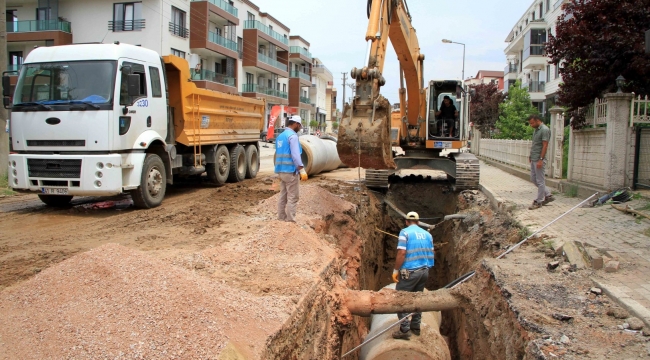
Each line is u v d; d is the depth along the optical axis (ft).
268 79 162.50
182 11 111.04
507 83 167.32
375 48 27.89
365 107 26.86
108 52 31.94
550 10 126.31
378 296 21.57
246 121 52.29
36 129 31.27
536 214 30.04
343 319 20.39
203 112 41.98
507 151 69.67
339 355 20.17
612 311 15.94
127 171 32.07
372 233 40.68
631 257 21.01
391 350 22.02
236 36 138.00
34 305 12.88
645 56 32.04
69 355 10.67
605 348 13.87
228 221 28.91
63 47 32.81
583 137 37.35
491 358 18.51
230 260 19.53
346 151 26.63
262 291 16.70
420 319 23.48
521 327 15.70
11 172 31.83
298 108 182.50
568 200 34.99
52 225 28.30
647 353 13.50
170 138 38.70
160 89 36.17
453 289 22.58
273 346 13.23
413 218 23.50
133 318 12.09
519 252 23.47
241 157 51.67
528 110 99.45
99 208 33.91
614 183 32.45
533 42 129.49
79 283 13.62
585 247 21.56
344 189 44.45
